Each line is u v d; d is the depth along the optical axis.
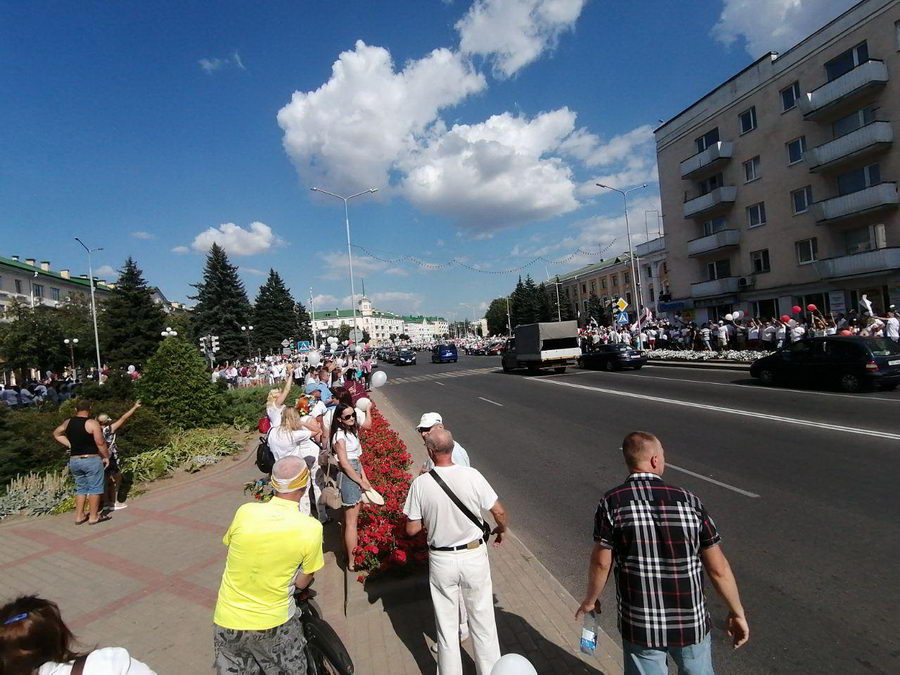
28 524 6.91
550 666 3.28
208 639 3.91
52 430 9.77
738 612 2.27
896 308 22.69
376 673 3.34
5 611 1.81
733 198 30.86
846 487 6.14
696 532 2.27
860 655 3.26
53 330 37.22
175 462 9.65
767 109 28.36
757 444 8.48
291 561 2.65
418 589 4.30
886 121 22.50
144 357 46.91
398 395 21.80
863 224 24.23
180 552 5.65
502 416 13.63
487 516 6.32
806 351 14.01
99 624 4.18
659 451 2.49
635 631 2.25
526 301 80.50
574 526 5.80
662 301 37.47
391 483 6.00
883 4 22.31
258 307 74.88
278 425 6.24
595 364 25.27
